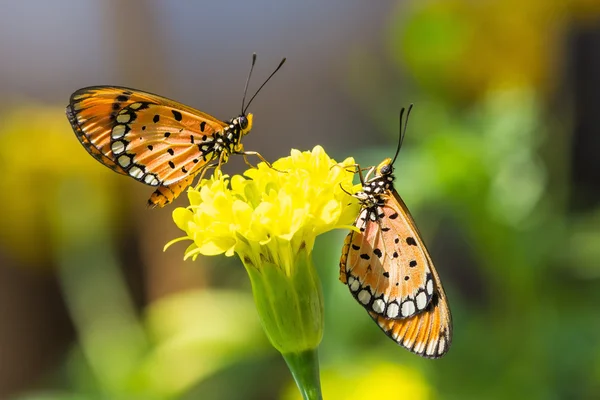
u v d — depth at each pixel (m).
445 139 0.57
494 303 0.64
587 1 0.58
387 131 0.69
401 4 0.77
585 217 0.61
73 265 0.74
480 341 0.60
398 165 0.58
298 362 0.46
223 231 0.46
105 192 0.74
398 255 0.47
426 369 0.59
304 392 0.47
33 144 0.69
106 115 0.48
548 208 0.58
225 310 0.69
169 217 0.81
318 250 0.62
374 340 0.60
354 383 0.56
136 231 0.81
